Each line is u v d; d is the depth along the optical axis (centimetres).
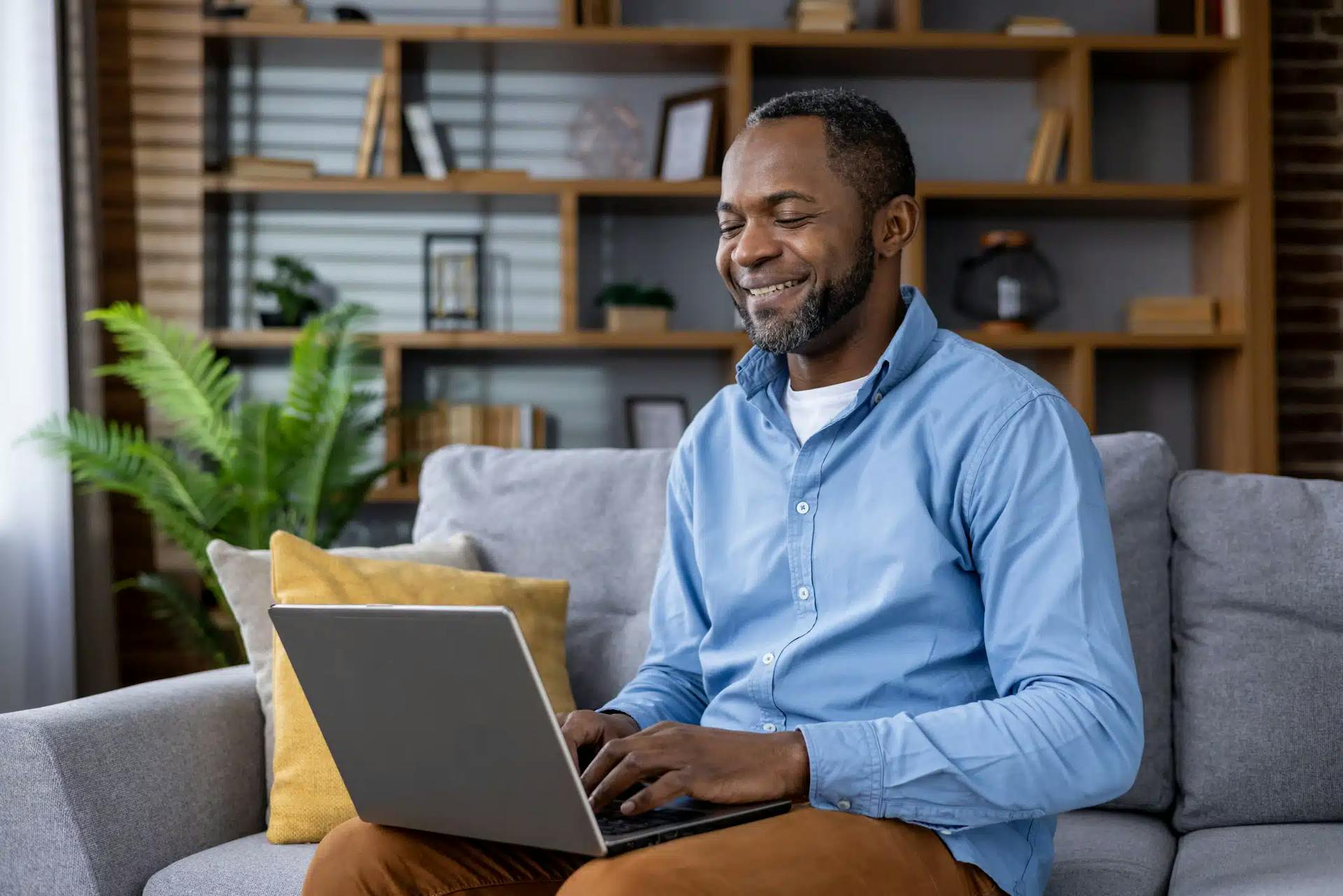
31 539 313
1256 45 400
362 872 113
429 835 115
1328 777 153
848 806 109
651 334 393
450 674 99
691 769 106
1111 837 151
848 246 128
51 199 321
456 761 104
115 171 387
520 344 391
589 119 409
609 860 99
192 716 166
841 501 128
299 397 347
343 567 177
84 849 146
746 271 130
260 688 177
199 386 343
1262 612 160
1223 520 165
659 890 95
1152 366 434
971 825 109
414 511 418
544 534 199
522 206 413
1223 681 158
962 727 108
